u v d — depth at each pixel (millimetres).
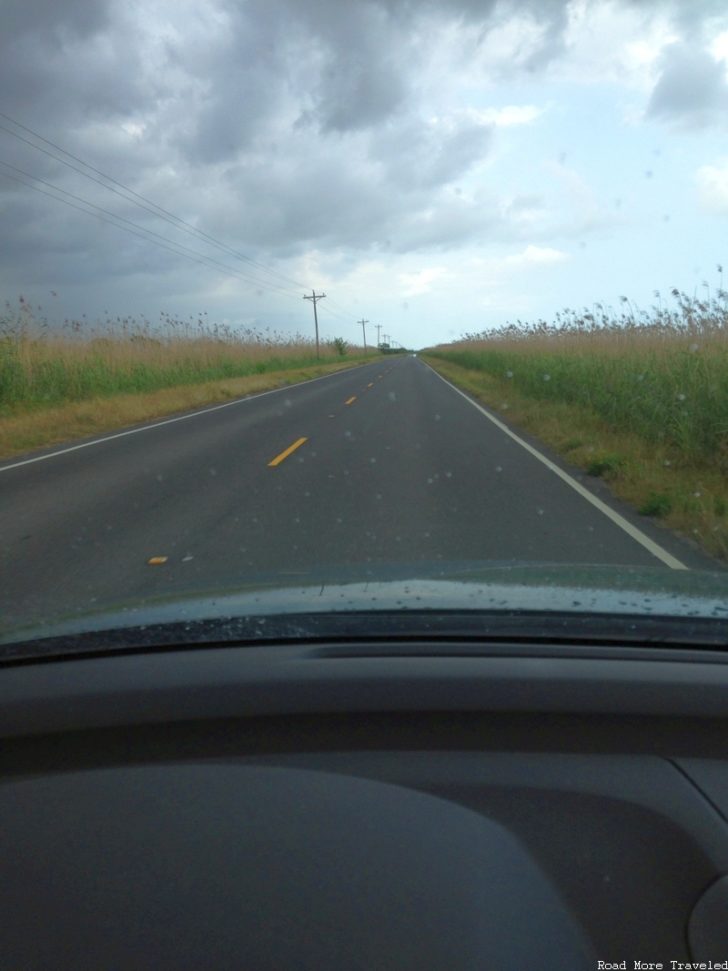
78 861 2119
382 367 64312
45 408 23234
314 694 2469
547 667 2484
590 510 9375
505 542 7832
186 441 16906
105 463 14148
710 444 11125
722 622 2717
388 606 2924
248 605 3027
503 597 3064
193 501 10375
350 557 7324
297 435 17359
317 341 82875
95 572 7156
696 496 9133
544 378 23297
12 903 2035
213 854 2105
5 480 12617
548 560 7117
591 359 19656
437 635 2684
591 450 13023
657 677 2457
